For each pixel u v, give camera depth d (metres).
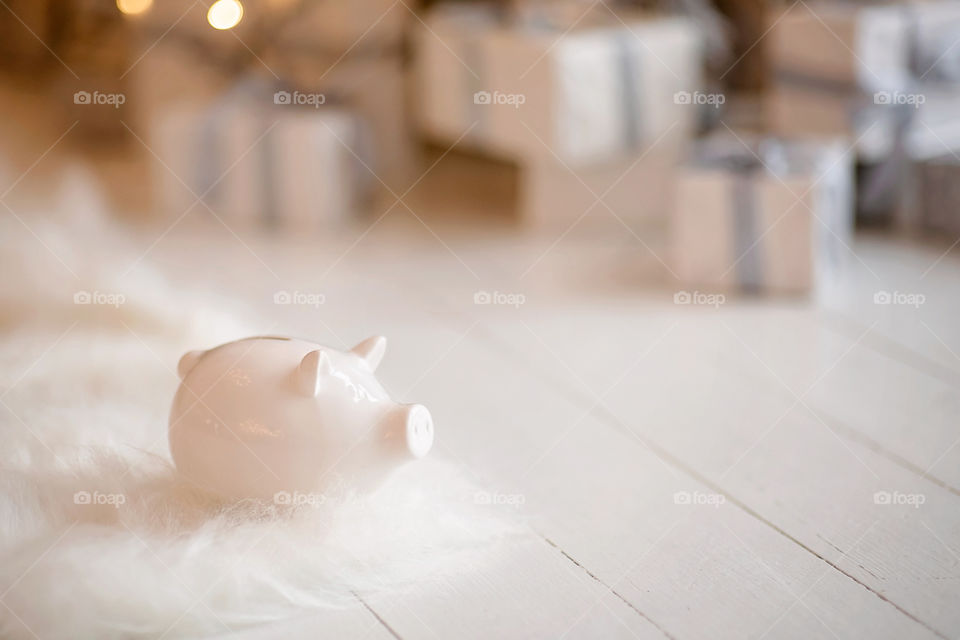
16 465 1.18
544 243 2.38
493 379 1.67
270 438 1.08
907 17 2.23
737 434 1.46
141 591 0.98
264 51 2.61
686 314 1.95
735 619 1.03
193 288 2.06
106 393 1.46
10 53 3.63
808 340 1.81
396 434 1.10
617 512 1.25
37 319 1.69
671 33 2.45
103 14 3.10
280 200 2.51
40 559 1.00
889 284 2.06
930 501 1.28
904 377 1.65
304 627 1.02
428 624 1.02
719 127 2.59
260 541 1.06
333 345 1.79
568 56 2.31
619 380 1.66
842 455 1.40
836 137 2.29
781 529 1.21
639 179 2.51
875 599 1.07
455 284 2.13
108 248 1.95
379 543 1.11
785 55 2.33
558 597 1.07
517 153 2.45
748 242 2.03
